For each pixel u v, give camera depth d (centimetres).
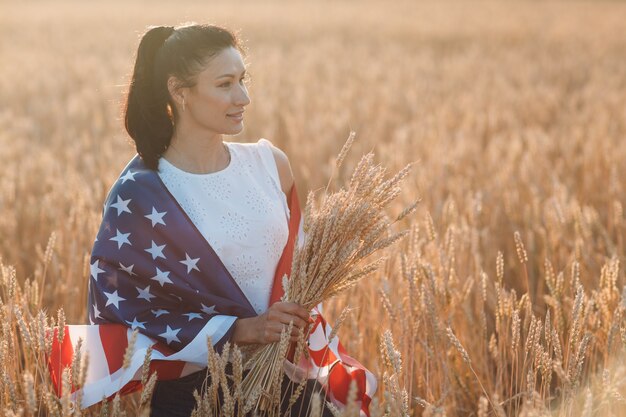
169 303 251
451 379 315
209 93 250
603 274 309
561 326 307
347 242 246
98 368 246
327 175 698
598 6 3750
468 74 1516
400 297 348
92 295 254
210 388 231
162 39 254
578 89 1398
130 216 251
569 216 455
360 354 329
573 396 238
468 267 403
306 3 4394
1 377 245
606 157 641
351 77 1450
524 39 2341
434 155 695
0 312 275
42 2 4753
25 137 919
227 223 259
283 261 273
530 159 630
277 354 243
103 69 1612
